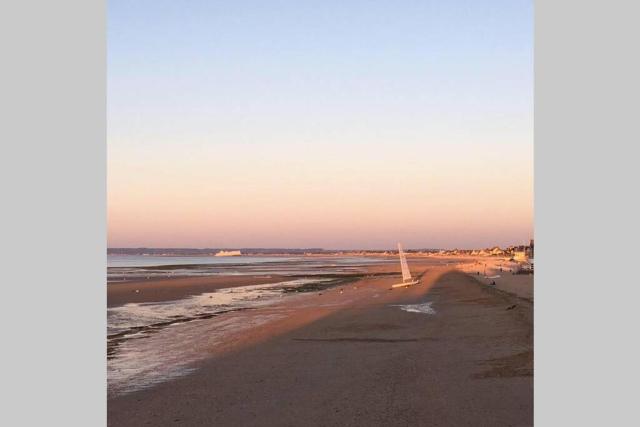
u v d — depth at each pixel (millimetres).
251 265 169250
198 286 75062
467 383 18609
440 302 49844
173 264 177500
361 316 40469
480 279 75125
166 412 17078
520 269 92938
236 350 27641
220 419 16188
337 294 62594
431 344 26906
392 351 25453
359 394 18000
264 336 31938
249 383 20328
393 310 44125
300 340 30031
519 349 23938
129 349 28875
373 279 91688
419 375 20109
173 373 22719
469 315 37906
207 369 23266
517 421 14703
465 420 14953
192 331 35219
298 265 170875
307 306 49500
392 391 18141
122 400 18625
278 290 69125
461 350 24719
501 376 19297
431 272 112938
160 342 31016
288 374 21516
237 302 54188
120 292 64938
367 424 15039
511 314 35531
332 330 33500
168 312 46250
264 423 15617
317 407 16812
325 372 21516
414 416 15492
